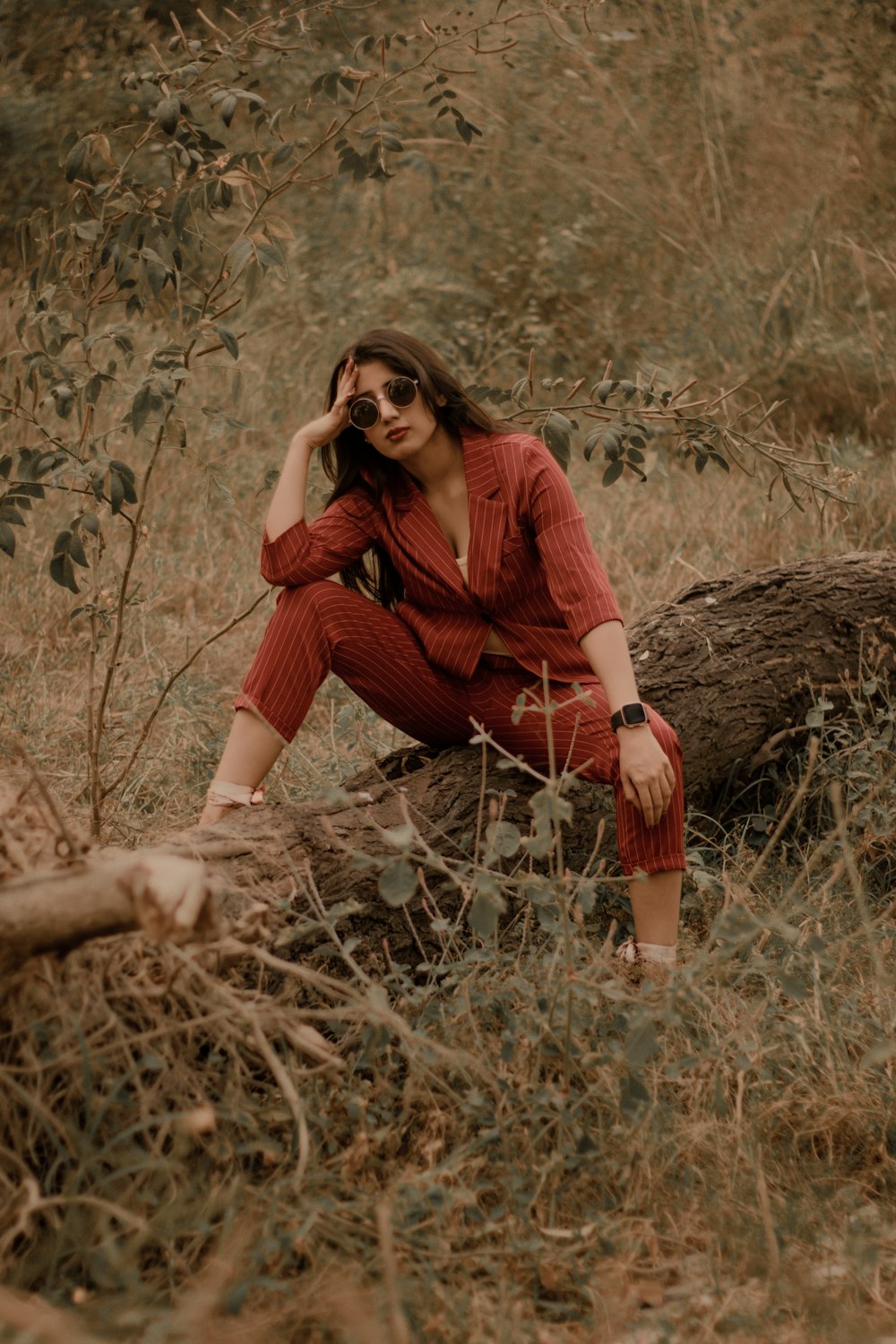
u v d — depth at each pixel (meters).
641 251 7.77
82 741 3.69
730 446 3.47
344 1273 1.85
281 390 6.56
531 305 7.27
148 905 1.72
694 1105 2.24
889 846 3.09
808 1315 1.84
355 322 7.08
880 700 3.38
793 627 3.35
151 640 4.57
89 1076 1.85
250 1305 1.80
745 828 3.21
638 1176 2.09
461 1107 2.07
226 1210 1.85
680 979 2.22
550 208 7.86
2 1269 1.76
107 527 4.87
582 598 2.65
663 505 5.57
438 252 7.75
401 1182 1.95
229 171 3.10
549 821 2.14
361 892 2.51
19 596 4.71
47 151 7.20
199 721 3.75
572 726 2.77
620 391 3.28
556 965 2.32
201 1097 1.99
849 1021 2.42
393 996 2.48
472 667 2.81
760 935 2.63
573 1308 1.87
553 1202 1.99
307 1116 2.04
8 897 1.72
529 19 7.99
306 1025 2.23
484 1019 2.36
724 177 8.11
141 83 3.17
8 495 3.06
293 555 2.82
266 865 2.43
